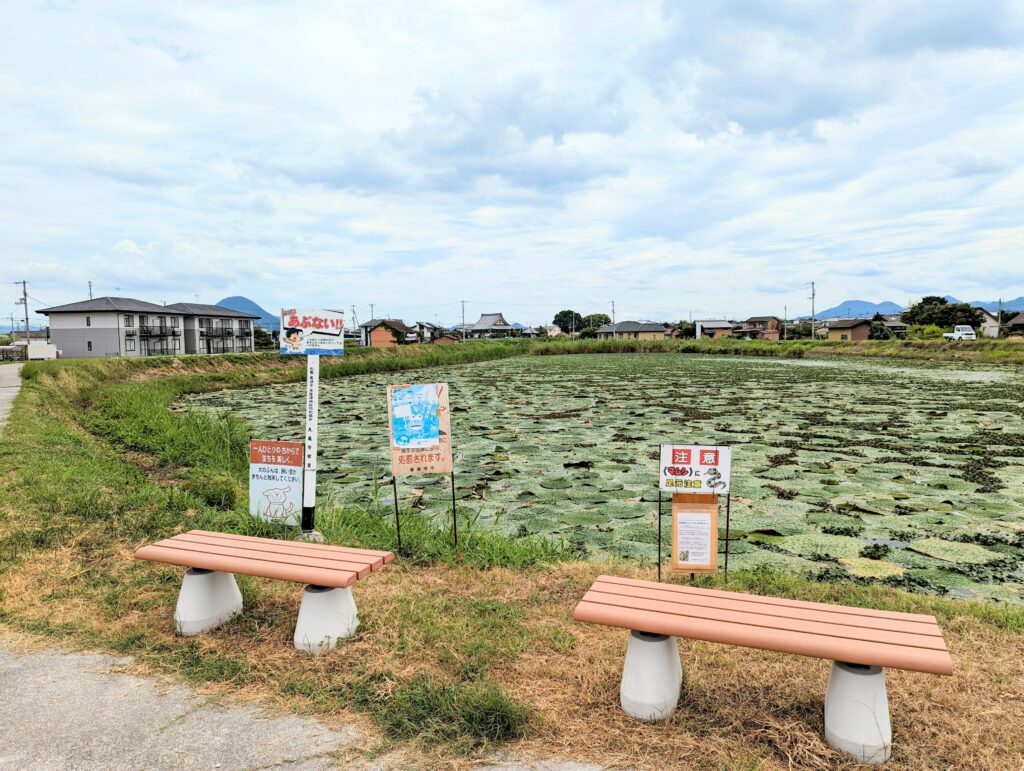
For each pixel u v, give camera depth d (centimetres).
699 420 1271
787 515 624
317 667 301
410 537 490
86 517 514
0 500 545
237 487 693
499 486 747
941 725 251
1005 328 6906
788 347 4488
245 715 265
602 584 298
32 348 3619
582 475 801
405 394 446
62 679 291
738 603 274
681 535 374
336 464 893
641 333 8762
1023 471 805
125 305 5028
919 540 548
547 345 4938
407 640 323
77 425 1164
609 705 268
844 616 260
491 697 262
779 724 253
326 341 486
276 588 394
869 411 1391
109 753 240
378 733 252
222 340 6094
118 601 370
